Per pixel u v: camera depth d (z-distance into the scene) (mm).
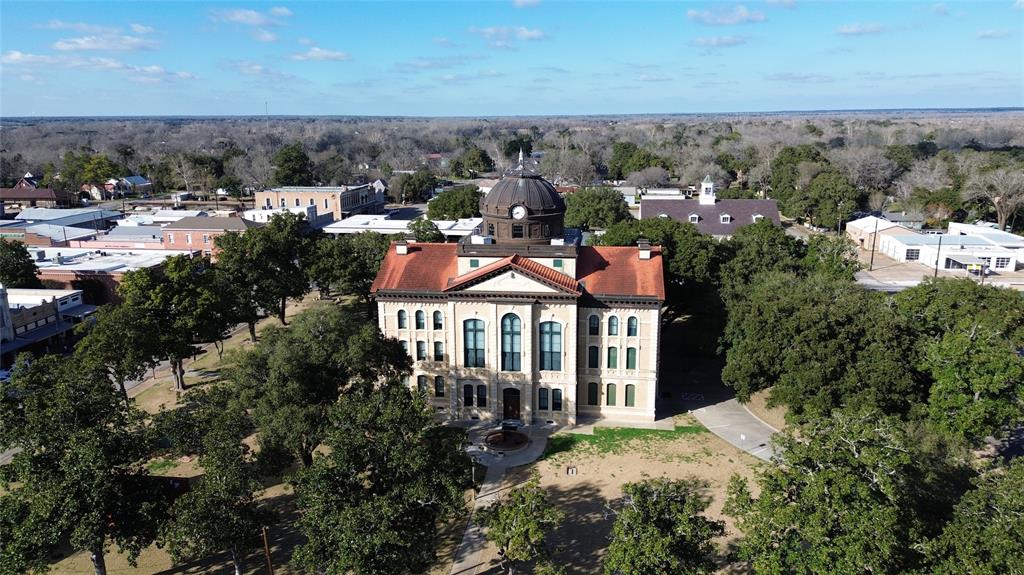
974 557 34250
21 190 197625
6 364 83125
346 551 39250
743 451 62281
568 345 66562
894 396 57656
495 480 58531
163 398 74625
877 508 35531
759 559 37875
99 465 40719
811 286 71562
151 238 137750
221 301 76938
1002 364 53469
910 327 63875
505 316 66750
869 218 153625
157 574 47406
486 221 72438
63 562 48750
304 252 96312
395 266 71250
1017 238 135125
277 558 48719
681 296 84188
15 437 42062
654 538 38094
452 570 47438
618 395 68938
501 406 68812
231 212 163875
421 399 46938
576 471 59438
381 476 44125
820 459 38688
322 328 56281
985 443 61812
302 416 47531
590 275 68500
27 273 103812
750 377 64812
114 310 66875
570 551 48719
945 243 132625
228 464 43188
